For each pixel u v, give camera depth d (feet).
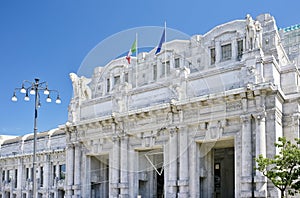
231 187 187.11
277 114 147.02
